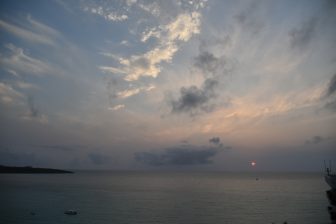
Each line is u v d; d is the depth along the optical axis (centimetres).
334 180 9175
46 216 8219
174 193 15662
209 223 7512
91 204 10769
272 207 10256
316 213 8944
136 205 10638
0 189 16650
